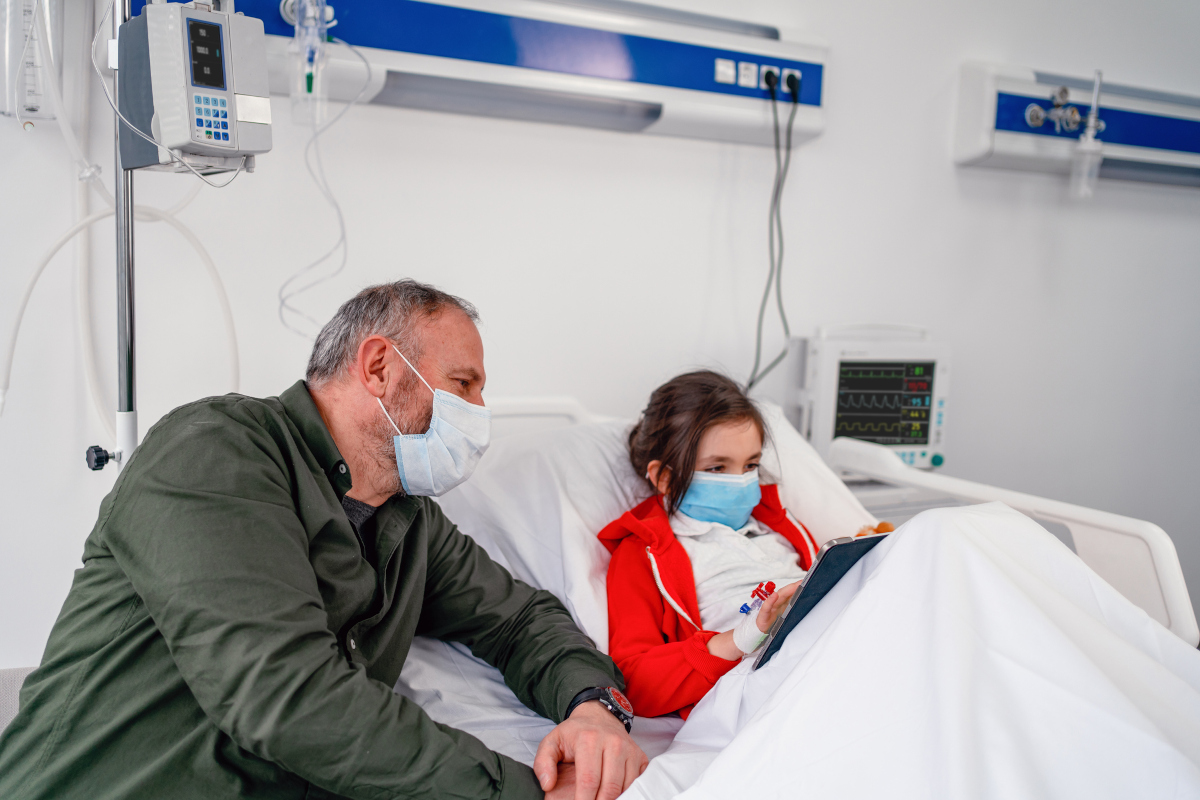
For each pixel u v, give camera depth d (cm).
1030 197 280
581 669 118
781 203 240
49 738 90
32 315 162
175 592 83
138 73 115
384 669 115
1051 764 81
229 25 115
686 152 225
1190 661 98
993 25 265
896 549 99
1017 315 285
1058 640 86
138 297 170
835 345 232
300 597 88
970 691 83
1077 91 265
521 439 174
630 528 150
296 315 185
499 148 202
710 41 211
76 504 170
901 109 254
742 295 238
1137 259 303
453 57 181
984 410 285
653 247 224
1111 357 304
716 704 113
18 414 162
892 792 82
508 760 97
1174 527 328
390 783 86
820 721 89
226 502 89
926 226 264
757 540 157
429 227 196
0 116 156
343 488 107
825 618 107
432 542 131
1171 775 78
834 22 239
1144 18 293
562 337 215
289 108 178
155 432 96
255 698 81
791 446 190
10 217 158
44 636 169
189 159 116
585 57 196
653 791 95
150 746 90
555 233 211
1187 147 288
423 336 110
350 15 171
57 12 153
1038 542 103
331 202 185
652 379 228
